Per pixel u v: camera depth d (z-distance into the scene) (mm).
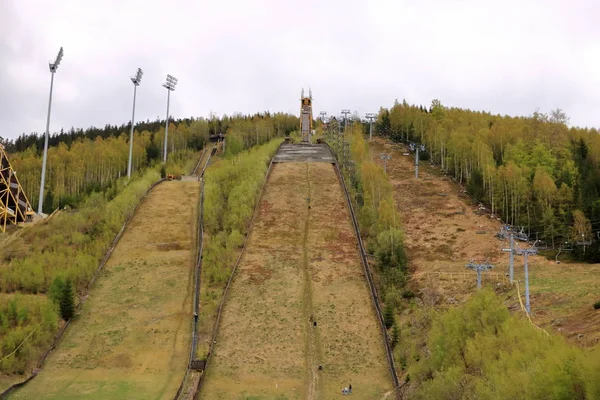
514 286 63375
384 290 70500
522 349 38438
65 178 134875
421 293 69812
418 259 82438
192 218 92312
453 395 39719
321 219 94125
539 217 89500
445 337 46219
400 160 146375
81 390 50344
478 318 45312
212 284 72000
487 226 94312
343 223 92750
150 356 57094
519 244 87000
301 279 73812
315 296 69688
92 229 86062
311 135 188000
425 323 59031
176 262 77438
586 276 64250
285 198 103188
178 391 49812
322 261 79125
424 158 146000
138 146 158375
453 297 66375
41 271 69812
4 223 88500
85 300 67562
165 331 61531
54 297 63375
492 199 101625
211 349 58281
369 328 62906
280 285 72125
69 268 70750
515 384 33688
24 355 54062
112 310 65562
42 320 58812
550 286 61000
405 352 55469
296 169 123375
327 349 58969
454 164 129000
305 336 61250
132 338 60125
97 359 56312
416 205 107125
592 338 43125
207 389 51625
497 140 133875
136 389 50656
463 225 95188
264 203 100375
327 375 54344
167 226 88812
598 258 74375
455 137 130375
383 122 193750
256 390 51625
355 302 68375
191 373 53750
